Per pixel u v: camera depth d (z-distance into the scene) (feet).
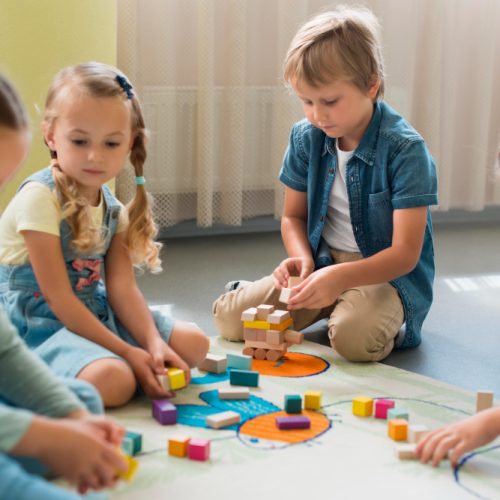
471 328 5.94
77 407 2.75
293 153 5.73
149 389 4.07
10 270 4.25
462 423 3.48
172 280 7.07
